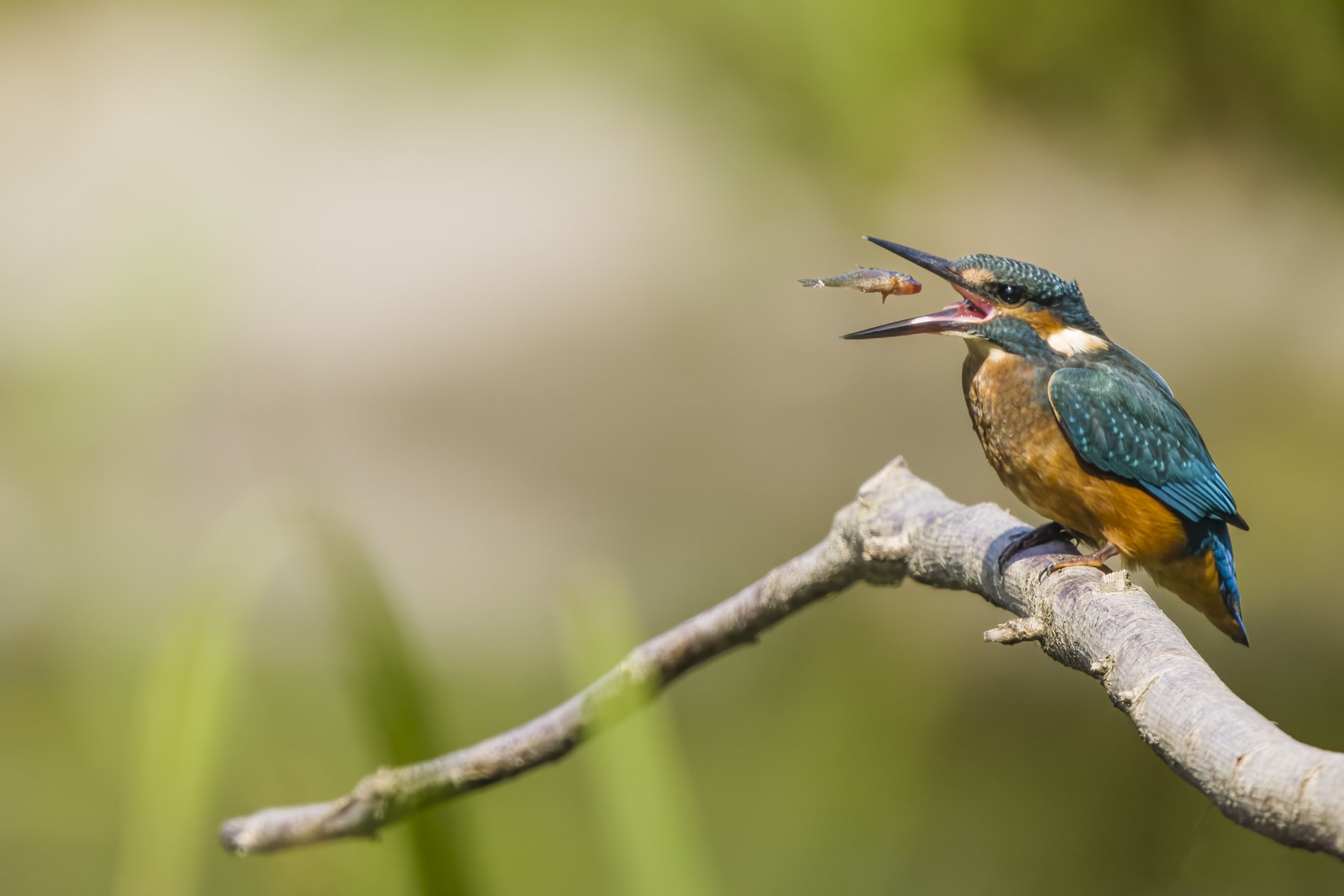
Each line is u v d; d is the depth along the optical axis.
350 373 26.83
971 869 9.80
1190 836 10.39
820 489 23.81
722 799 11.23
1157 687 3.55
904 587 18.41
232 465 19.91
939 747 12.36
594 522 21.39
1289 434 23.53
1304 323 24.94
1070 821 10.62
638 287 28.16
